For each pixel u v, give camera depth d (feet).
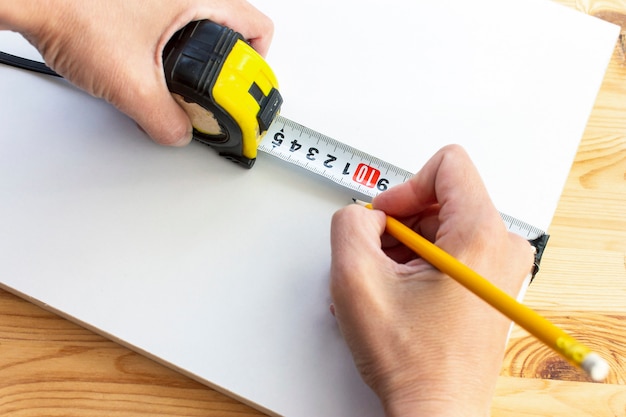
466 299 2.13
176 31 2.39
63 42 2.27
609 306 2.94
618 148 3.18
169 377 2.70
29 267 2.62
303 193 2.81
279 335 2.59
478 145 2.93
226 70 2.33
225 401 2.68
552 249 3.01
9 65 2.91
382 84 3.01
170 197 2.76
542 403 2.78
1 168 2.75
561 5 3.22
